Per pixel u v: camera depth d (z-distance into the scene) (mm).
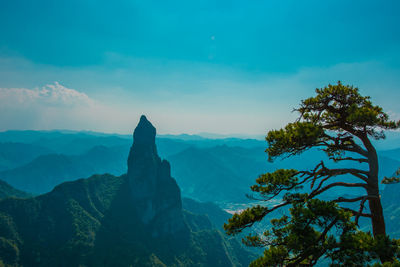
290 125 14875
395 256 11109
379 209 13328
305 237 12195
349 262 11531
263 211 14727
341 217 12227
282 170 14867
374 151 14445
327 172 14383
